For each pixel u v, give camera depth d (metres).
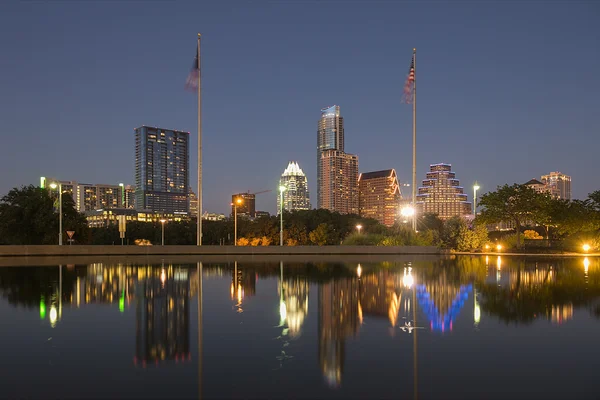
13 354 8.61
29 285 20.27
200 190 51.16
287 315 12.66
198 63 50.62
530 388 6.78
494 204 58.78
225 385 6.86
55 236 66.12
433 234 59.62
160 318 12.24
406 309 13.62
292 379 7.14
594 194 65.00
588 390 6.70
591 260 39.91
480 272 26.80
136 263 36.16
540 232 90.50
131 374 7.38
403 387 6.80
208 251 50.19
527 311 13.23
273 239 109.50
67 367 7.77
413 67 51.28
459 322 11.61
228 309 13.72
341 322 11.63
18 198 65.44
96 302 15.21
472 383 6.98
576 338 9.88
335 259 42.31
